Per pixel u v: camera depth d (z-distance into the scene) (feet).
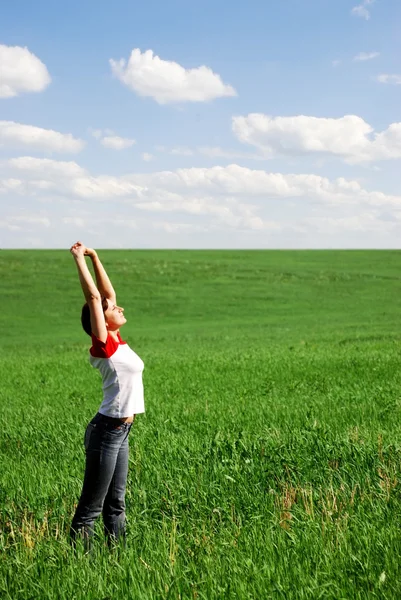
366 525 18.76
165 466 26.61
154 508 22.07
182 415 40.42
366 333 127.44
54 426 38.55
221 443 28.99
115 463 20.15
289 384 53.62
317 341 113.19
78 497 23.56
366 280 251.19
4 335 154.92
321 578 15.66
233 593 15.07
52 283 229.25
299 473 24.67
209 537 19.26
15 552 19.06
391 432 32.55
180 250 340.18
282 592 14.88
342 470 24.86
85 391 57.52
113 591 15.78
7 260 267.80
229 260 296.92
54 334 156.15
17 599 16.12
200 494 23.03
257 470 25.23
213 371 65.87
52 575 16.94
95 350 19.83
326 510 20.58
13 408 48.44
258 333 144.77
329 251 345.92
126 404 19.79
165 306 201.57
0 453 32.83
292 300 213.46
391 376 56.70
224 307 200.13
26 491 24.50
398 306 200.75
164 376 62.90
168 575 16.25
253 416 39.22
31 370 75.97
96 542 19.48
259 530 19.42
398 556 16.48
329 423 36.22
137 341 132.67
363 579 15.37
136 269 260.83
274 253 331.77
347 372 60.23
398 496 21.99
